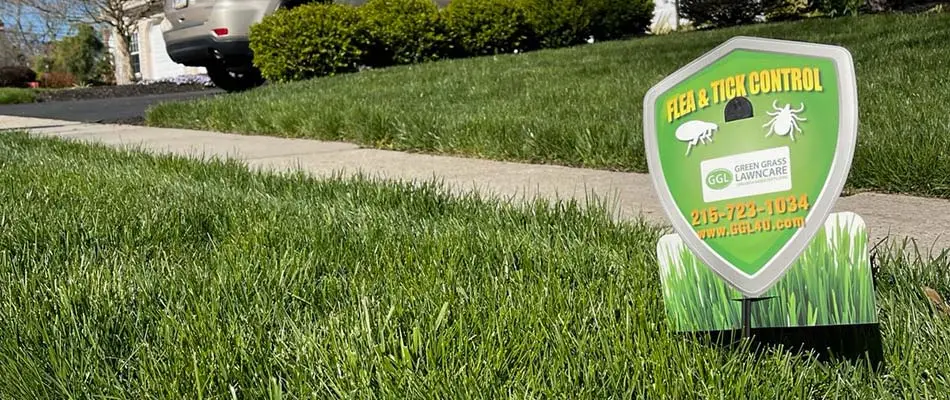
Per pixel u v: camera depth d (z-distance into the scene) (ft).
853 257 4.74
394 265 7.68
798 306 4.90
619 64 28.55
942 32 26.08
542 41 46.73
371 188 12.09
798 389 4.79
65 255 8.77
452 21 42.22
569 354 5.37
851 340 5.53
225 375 5.32
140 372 5.44
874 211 10.53
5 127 31.17
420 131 18.97
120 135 25.73
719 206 4.73
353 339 5.72
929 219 9.98
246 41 38.50
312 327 6.15
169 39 39.52
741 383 4.83
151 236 9.36
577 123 17.35
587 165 15.46
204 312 6.42
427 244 8.30
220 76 42.73
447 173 15.29
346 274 7.74
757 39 4.54
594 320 6.01
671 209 4.89
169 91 60.18
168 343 5.84
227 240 9.19
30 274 7.81
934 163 11.41
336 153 19.02
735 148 4.66
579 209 10.32
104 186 12.89
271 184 13.28
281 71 37.42
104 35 101.40
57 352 5.73
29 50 110.32
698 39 35.14
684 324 5.23
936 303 6.02
